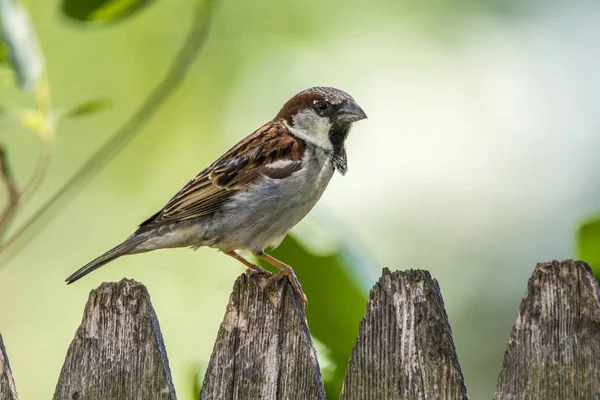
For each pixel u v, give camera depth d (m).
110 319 5.62
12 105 11.61
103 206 12.53
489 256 12.56
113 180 12.66
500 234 12.73
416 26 13.52
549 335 4.86
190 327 11.82
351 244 7.19
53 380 11.48
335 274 6.94
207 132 12.95
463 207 12.93
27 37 6.89
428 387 5.04
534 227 12.79
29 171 12.48
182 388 11.08
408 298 5.13
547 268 4.91
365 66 13.28
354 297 6.89
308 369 5.32
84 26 8.05
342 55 13.34
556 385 4.82
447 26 13.55
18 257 12.09
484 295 12.27
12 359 11.52
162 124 12.92
